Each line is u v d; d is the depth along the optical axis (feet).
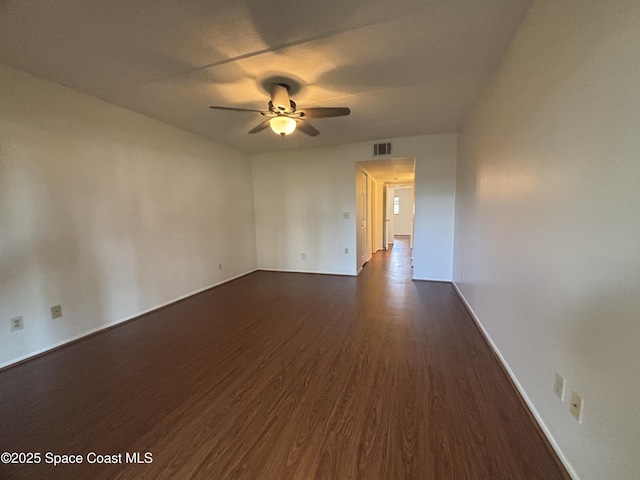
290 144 14.89
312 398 5.52
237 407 5.31
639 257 2.68
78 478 3.91
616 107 2.98
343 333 8.46
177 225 11.70
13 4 4.77
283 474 3.93
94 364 6.92
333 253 16.10
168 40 5.93
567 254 3.88
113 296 9.27
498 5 5.06
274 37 5.89
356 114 10.46
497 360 6.76
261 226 17.35
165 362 6.98
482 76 7.57
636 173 2.71
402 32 5.79
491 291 7.39
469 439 4.44
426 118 10.95
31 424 4.95
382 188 25.00
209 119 10.66
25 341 7.18
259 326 9.09
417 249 14.46
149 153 10.40
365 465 4.04
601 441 3.18
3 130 6.72
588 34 3.45
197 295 12.55
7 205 6.81
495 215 7.09
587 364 3.44
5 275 6.81
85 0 4.74
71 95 8.02
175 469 4.03
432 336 8.16
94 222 8.67
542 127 4.63
